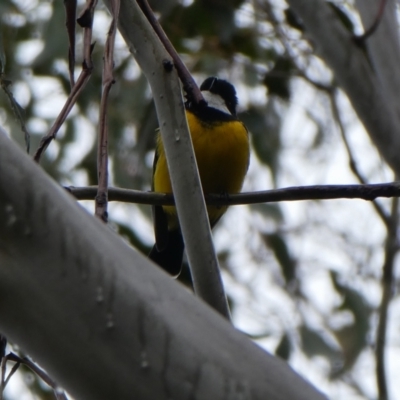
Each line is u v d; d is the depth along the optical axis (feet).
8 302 8.93
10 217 8.95
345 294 38.37
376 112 23.76
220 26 34.88
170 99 14.40
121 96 36.76
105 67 12.12
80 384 8.95
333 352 36.65
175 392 8.84
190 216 14.49
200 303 9.22
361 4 25.52
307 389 8.93
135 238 33.37
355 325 37.76
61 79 35.86
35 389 30.68
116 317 8.93
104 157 11.60
